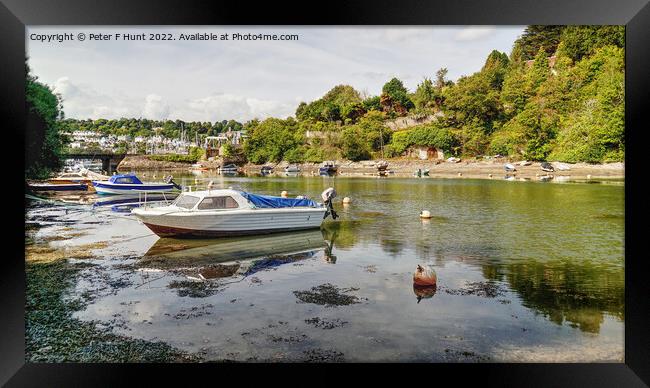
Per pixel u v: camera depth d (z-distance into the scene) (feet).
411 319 22.66
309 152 213.66
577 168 140.97
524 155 162.81
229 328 21.47
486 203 69.56
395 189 95.96
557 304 24.73
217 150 229.86
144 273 30.14
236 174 173.78
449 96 195.52
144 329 21.34
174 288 27.12
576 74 164.55
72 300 24.98
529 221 52.49
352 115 228.43
